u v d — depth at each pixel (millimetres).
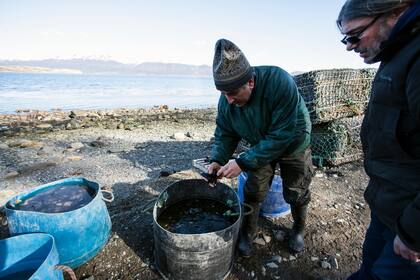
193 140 7496
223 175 2365
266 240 3082
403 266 1532
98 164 5359
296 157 2506
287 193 2723
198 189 3057
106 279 2543
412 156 1375
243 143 5594
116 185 4371
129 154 6047
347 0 1404
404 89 1280
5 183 4480
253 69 2098
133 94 30531
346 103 5109
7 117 11406
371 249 1970
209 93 35188
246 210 2768
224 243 2254
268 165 2551
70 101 21062
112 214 3463
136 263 2713
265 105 2164
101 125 9461
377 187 1662
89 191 2826
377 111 1480
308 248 3004
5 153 6051
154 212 2471
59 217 2271
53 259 1970
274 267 2732
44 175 4812
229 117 2447
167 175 4680
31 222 2271
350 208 3826
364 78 5379
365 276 2057
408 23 1196
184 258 2227
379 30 1306
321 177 4812
